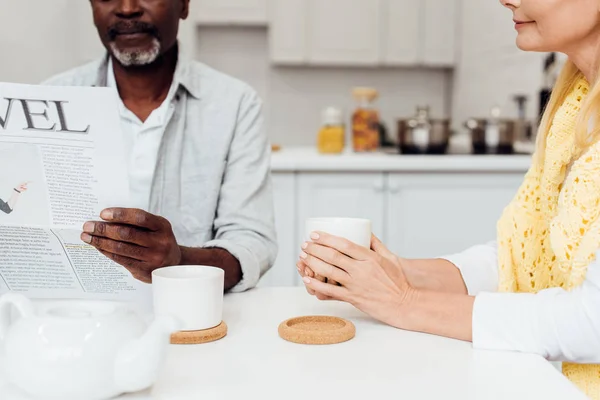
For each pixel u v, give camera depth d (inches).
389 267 33.2
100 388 21.5
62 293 33.8
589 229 30.7
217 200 52.4
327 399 22.9
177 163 51.4
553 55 105.0
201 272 31.6
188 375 25.2
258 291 41.4
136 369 21.5
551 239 33.7
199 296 29.5
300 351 28.4
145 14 47.8
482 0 138.3
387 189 97.0
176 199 51.6
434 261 40.6
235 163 52.2
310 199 96.8
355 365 26.6
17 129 27.9
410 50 151.1
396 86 160.7
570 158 36.9
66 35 123.6
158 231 33.1
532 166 40.9
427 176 96.8
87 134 28.6
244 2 145.5
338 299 33.9
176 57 52.4
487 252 42.1
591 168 32.0
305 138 160.6
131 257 32.5
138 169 51.4
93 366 21.1
